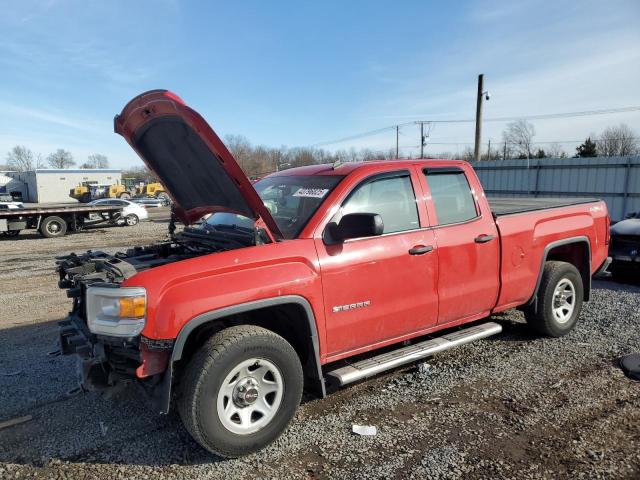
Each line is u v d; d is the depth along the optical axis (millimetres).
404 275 3902
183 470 3078
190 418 2963
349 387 4254
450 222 4309
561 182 20828
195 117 2873
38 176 66938
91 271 3523
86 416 3812
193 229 4344
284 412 3301
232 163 3037
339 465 3100
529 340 5289
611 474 2930
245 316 3555
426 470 3016
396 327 3939
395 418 3682
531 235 4883
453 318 4375
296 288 3311
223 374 3016
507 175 22859
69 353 3762
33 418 3785
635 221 8492
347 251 3607
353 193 3785
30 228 19062
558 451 3184
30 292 8648
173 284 2971
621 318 5992
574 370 4477
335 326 3564
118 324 2893
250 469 3076
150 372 2926
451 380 4328
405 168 4156
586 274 5633
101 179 71688
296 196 3969
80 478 3008
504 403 3873
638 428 3451
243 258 3188
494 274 4582
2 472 3076
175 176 3928
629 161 18516
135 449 3328
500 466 3037
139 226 23625
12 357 5129
